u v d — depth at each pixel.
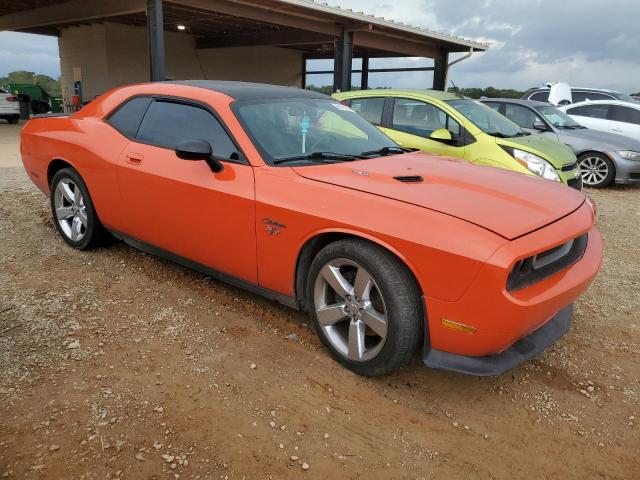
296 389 2.80
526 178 3.40
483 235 2.43
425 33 16.22
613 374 3.14
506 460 2.39
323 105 4.03
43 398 2.63
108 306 3.65
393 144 4.06
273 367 2.99
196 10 14.27
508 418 2.69
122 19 17.09
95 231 4.47
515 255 2.36
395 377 2.97
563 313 3.17
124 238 4.28
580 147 9.86
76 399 2.63
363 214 2.73
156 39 10.45
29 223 5.49
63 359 2.97
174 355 3.07
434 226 2.52
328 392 2.80
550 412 2.75
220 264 3.51
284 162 3.27
